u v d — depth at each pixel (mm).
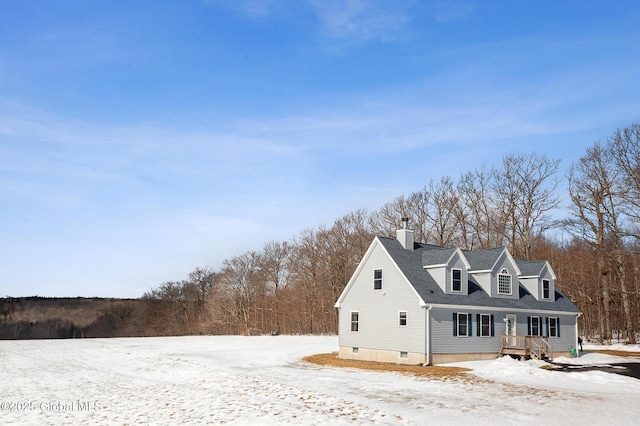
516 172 61188
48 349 44281
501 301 37469
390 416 17203
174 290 100375
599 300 54406
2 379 26312
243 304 85438
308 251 77750
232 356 38844
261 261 86875
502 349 36156
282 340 57688
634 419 17172
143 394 21469
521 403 19797
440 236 65125
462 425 16156
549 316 40188
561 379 26156
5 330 94500
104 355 39094
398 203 69375
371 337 36281
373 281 36844
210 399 20141
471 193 65188
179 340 57344
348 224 74188
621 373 29141
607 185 51469
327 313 74562
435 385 24281
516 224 60844
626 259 56656
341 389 22938
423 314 33156
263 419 16547
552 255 67875
